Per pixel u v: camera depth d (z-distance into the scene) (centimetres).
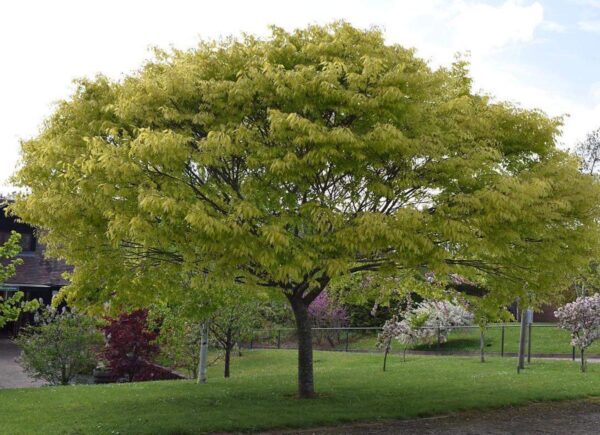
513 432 955
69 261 1069
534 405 1188
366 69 874
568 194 989
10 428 895
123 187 844
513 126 1063
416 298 3009
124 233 841
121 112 900
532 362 1914
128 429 892
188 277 1196
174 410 1049
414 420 1032
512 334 2745
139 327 1792
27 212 980
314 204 866
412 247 831
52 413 1019
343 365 2131
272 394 1238
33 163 981
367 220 827
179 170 866
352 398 1188
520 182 936
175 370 2128
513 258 1030
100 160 807
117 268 1011
